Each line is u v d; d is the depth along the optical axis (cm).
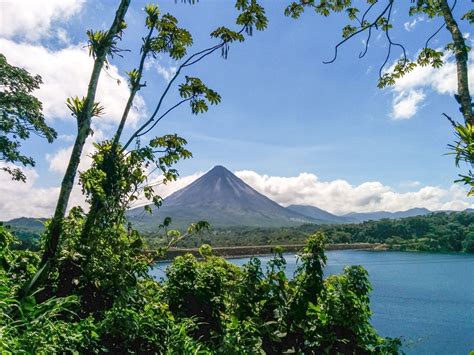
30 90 2512
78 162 479
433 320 3447
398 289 5538
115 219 517
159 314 456
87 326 353
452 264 9850
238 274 550
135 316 400
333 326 445
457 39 371
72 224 504
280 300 459
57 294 435
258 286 466
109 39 501
